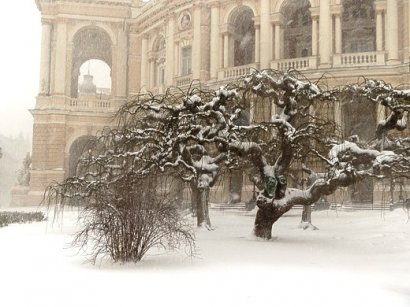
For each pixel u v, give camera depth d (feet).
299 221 103.60
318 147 77.00
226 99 71.51
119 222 48.96
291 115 70.44
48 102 200.54
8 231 83.82
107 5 209.15
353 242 68.64
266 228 71.10
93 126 201.36
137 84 209.77
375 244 66.44
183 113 73.26
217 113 70.49
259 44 164.35
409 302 34.60
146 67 207.62
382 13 146.51
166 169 76.28
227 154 81.41
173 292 36.29
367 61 144.05
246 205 129.90
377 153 64.90
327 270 46.19
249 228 88.28
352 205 122.31
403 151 69.82
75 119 200.34
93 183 78.95
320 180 68.39
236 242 66.33
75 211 144.36
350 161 66.44
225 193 140.87
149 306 32.58
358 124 80.94
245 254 55.47
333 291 37.50
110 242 50.37
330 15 150.71
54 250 58.54
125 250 48.85
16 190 202.28
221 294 35.99
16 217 108.27
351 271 45.83
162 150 73.77
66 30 203.51
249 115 82.38
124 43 210.79
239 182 137.28
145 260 50.06
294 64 152.46
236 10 171.32
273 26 163.12
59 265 47.37
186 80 179.01
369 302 34.42
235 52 180.96
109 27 210.18
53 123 197.47
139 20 208.33
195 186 83.92
